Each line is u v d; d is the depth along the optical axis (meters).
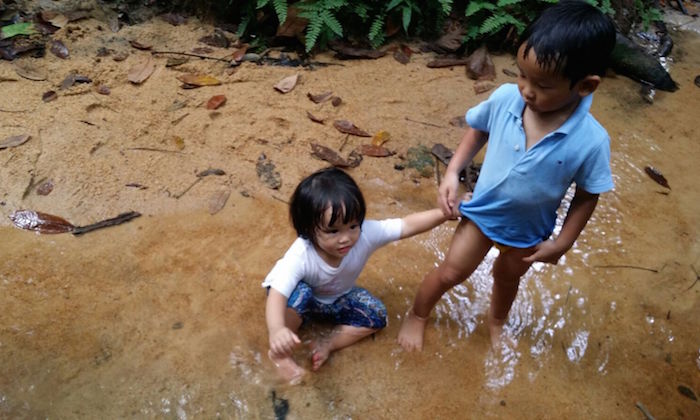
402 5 4.48
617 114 4.23
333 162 3.47
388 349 2.56
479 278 2.94
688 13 5.86
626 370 2.61
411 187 3.40
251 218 3.07
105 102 3.64
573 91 1.80
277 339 2.09
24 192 3.02
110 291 2.65
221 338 2.50
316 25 4.16
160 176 3.23
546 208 2.10
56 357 2.37
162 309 2.59
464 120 3.91
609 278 3.02
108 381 2.31
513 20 4.41
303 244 2.23
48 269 2.71
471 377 2.49
